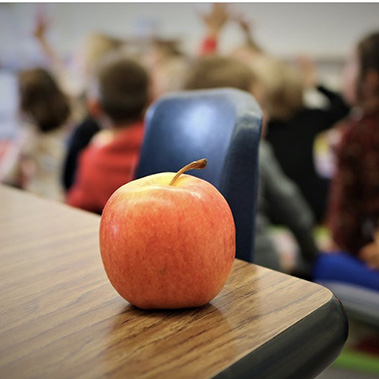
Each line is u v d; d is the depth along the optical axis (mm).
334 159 1671
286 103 2340
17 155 2281
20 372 341
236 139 658
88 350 368
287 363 375
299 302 447
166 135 814
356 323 1817
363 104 1641
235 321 412
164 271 407
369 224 1566
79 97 3029
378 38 1608
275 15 3207
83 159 1648
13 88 3836
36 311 434
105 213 435
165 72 2715
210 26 3377
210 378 335
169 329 399
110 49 3217
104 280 502
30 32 3910
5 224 699
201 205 418
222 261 427
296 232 1691
